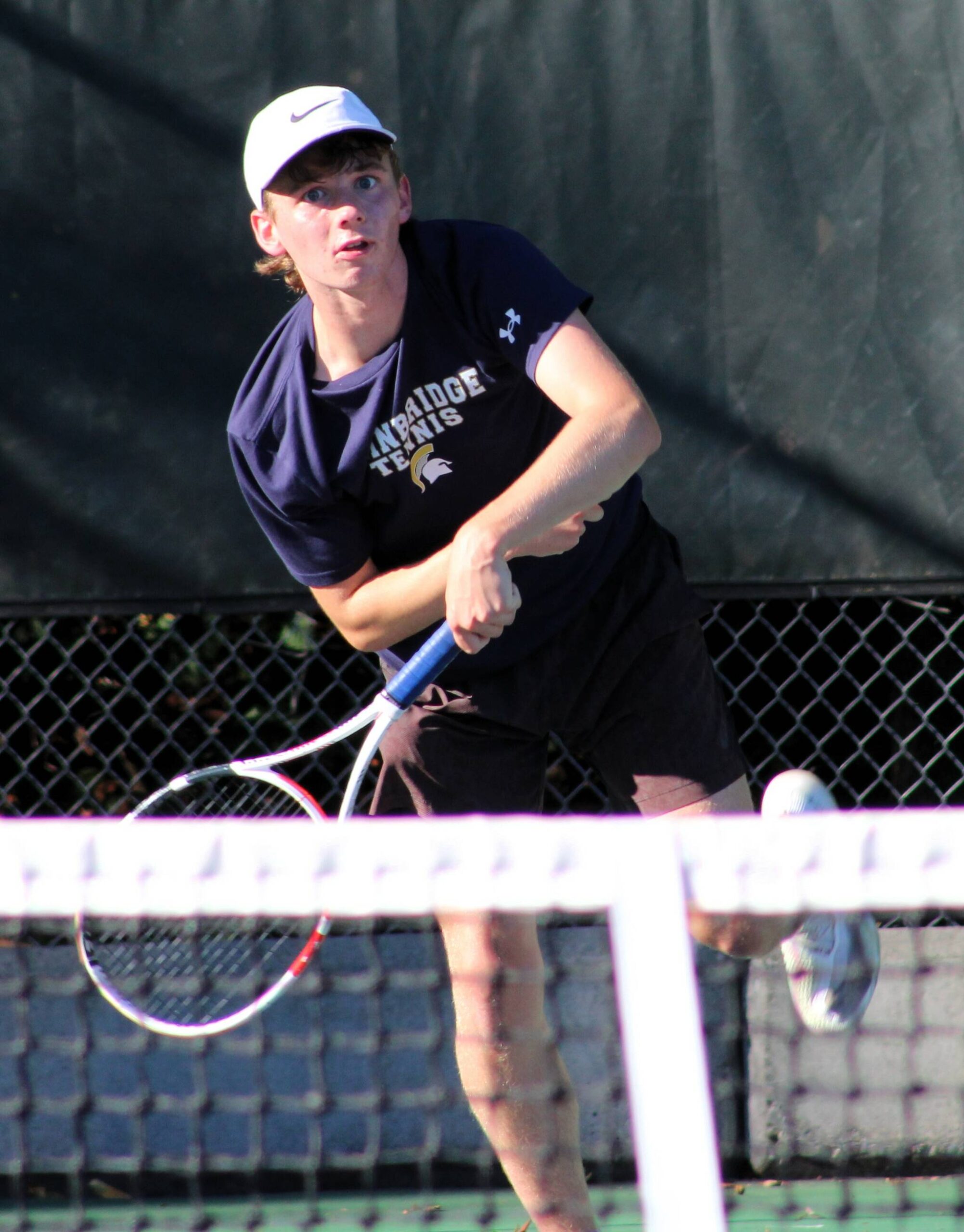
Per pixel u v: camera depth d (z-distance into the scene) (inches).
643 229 478.6
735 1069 473.7
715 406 481.1
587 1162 466.6
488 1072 329.7
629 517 349.4
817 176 477.7
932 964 480.1
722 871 206.7
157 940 468.1
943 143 476.1
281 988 342.6
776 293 478.9
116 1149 464.1
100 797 536.7
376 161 309.1
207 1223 424.2
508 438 335.0
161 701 531.5
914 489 480.1
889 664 513.7
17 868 216.1
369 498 342.0
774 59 476.7
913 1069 473.7
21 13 480.4
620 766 357.1
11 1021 468.4
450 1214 440.1
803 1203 441.1
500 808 354.6
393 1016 474.6
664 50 477.1
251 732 519.2
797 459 480.4
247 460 339.3
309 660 517.0
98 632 520.1
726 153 478.0
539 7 477.1
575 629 345.1
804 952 348.8
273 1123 466.9
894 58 476.1
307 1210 447.2
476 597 289.6
